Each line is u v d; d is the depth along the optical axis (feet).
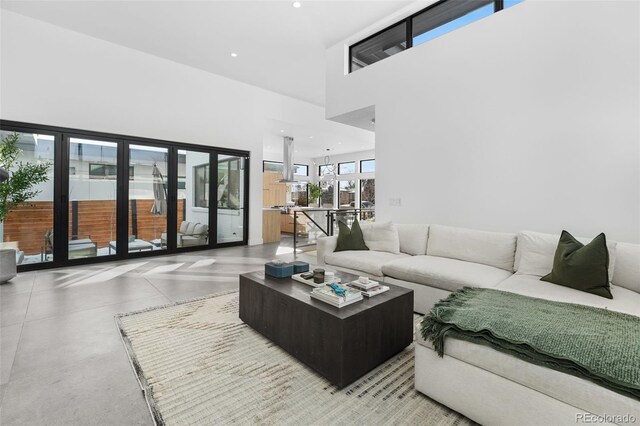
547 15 9.45
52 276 13.17
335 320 5.52
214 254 18.71
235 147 21.22
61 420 4.74
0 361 6.35
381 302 6.31
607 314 5.16
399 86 13.46
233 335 7.68
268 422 4.73
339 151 37.50
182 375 5.95
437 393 5.14
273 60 17.99
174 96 18.30
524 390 4.22
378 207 14.35
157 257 17.60
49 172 14.39
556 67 9.29
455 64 11.65
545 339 4.30
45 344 7.10
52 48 14.33
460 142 11.57
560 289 6.96
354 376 5.68
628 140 8.14
